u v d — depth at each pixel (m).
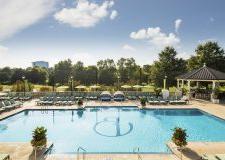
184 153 11.69
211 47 49.50
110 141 15.21
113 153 11.66
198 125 19.42
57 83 62.88
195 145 12.95
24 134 16.81
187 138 15.90
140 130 17.78
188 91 32.91
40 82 67.00
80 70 64.31
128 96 30.53
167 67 54.16
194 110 24.66
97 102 27.81
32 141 11.45
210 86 43.91
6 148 12.20
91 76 62.84
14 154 11.41
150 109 24.36
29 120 20.75
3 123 19.70
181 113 23.95
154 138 15.80
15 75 66.75
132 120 20.88
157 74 54.22
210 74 29.89
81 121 20.39
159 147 14.00
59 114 22.91
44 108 24.02
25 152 11.67
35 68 68.81
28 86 36.59
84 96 30.39
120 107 25.55
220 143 13.32
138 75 61.91
